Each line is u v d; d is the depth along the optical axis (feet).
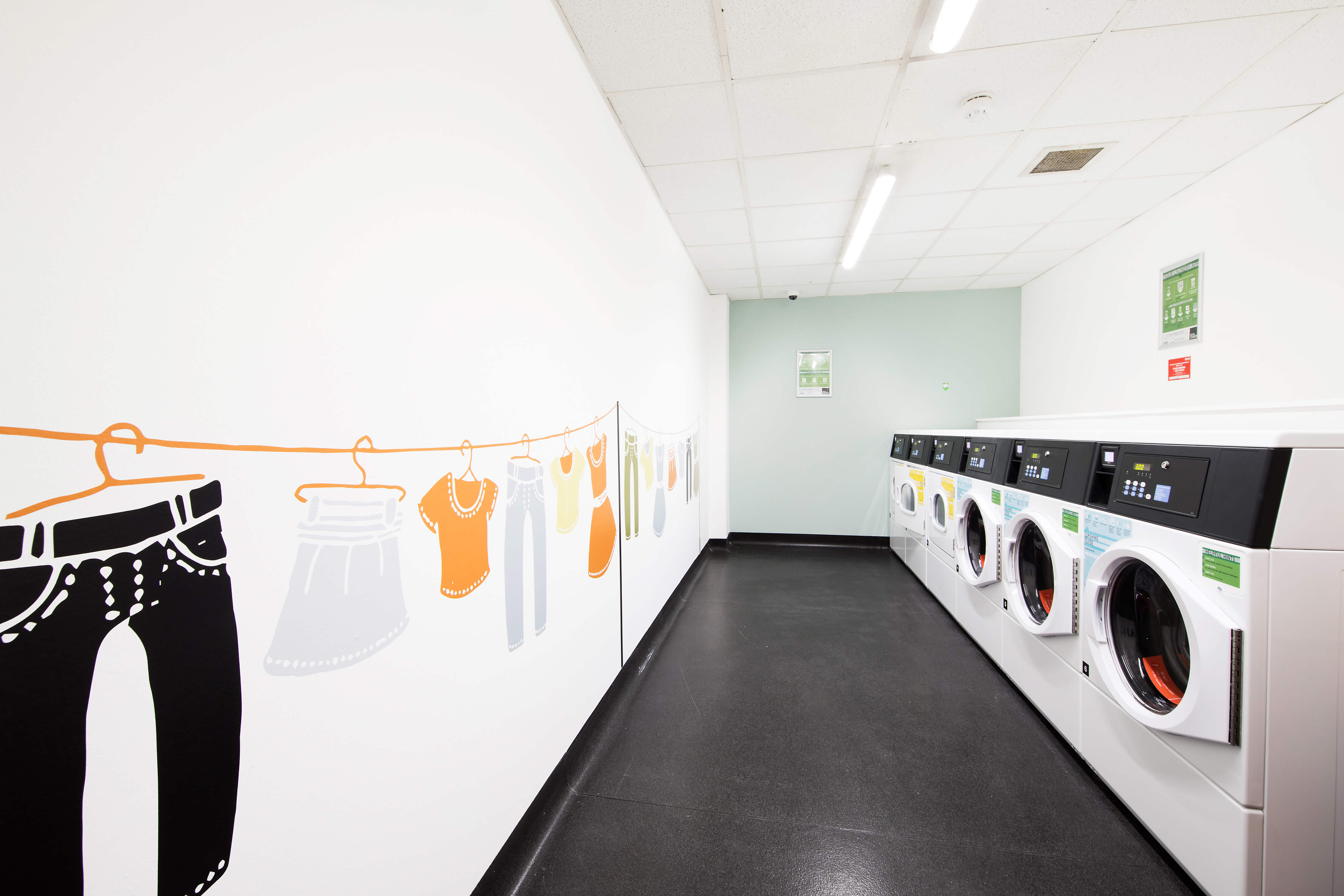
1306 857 3.25
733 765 5.40
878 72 5.56
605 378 6.17
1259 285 7.11
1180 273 8.54
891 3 4.63
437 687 3.19
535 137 4.40
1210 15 4.77
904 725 6.10
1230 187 7.55
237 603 2.03
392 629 2.83
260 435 2.10
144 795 1.75
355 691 2.59
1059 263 12.14
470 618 3.52
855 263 11.38
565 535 5.05
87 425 1.58
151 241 1.73
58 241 1.51
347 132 2.53
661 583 9.27
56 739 1.53
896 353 14.78
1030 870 4.08
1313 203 6.34
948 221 9.68
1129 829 4.47
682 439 11.13
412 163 2.97
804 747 5.69
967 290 14.40
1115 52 5.26
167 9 1.77
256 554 2.10
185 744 1.86
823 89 5.84
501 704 3.91
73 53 1.54
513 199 4.05
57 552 1.52
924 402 14.69
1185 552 3.77
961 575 8.79
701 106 6.15
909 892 3.89
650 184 8.13
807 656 8.02
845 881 4.00
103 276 1.61
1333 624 3.21
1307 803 3.25
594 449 5.80
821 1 4.60
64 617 1.54
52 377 1.51
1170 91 5.88
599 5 4.67
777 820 4.63
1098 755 4.88
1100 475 4.99
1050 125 6.55
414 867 2.98
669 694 6.93
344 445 2.51
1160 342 9.01
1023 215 9.40
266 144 2.12
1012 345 14.24
